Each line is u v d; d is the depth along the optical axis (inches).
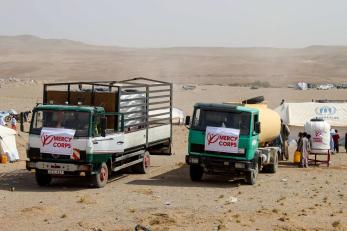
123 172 1013.8
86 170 806.5
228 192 827.4
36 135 819.4
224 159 893.2
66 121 820.6
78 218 626.8
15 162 1186.6
